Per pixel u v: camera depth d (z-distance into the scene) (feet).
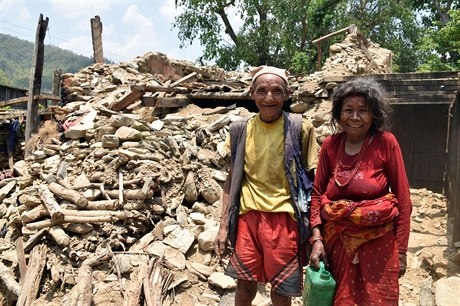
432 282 14.05
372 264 7.69
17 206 19.19
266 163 8.62
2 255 15.72
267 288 13.55
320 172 8.40
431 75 24.26
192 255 14.98
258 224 8.68
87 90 31.89
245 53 73.67
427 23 75.20
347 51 32.24
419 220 19.89
